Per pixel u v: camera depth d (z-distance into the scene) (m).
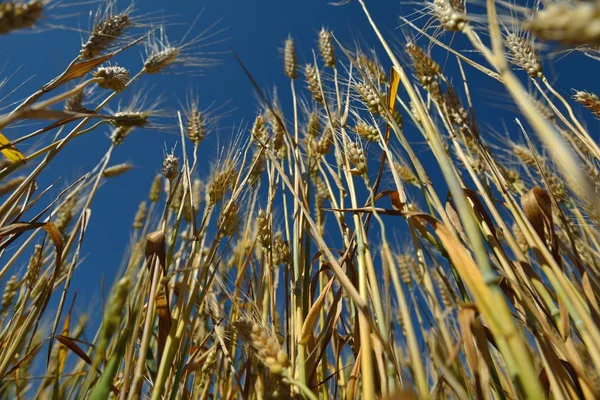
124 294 0.29
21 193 0.46
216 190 0.49
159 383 0.34
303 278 0.47
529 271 0.33
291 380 0.30
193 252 0.44
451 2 0.36
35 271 0.53
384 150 0.42
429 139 0.32
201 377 0.53
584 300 0.30
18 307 0.56
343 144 0.44
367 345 0.30
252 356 0.46
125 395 0.33
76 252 0.50
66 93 0.34
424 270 0.35
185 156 0.49
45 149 0.47
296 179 0.48
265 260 0.55
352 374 0.37
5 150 0.47
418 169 0.35
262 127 0.64
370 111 0.48
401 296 0.29
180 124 0.51
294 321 0.44
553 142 0.22
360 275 0.36
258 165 0.61
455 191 0.28
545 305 0.33
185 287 0.40
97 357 0.27
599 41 0.17
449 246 0.29
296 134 0.57
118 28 0.48
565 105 0.44
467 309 0.27
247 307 0.54
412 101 0.34
